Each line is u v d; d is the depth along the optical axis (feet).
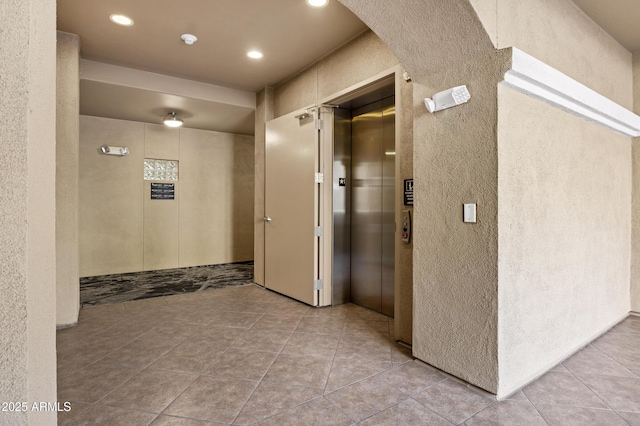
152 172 20.02
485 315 6.53
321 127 12.26
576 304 8.54
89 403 6.28
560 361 7.95
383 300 11.76
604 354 8.38
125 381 7.10
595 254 9.34
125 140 19.03
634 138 11.19
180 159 20.76
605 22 9.47
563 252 8.02
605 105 8.81
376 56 9.94
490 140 6.39
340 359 8.13
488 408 6.13
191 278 17.71
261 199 15.71
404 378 7.20
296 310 12.04
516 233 6.68
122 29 10.36
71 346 8.91
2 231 2.22
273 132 14.43
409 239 8.75
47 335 2.82
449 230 7.15
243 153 23.15
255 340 9.32
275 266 14.44
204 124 19.89
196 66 13.07
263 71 13.48
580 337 8.71
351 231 13.12
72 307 10.45
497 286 6.34
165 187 20.34
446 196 7.20
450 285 7.16
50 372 2.90
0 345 2.22
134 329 10.16
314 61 12.51
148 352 8.54
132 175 19.30
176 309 12.16
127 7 9.21
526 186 6.91
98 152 18.34
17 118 2.27
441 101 7.07
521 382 6.86
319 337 9.53
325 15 9.53
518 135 6.73
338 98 11.53
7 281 2.23
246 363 7.93
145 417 5.87
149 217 19.83
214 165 22.02
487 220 6.47
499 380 6.38
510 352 6.61
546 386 6.89
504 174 6.40
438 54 7.05
